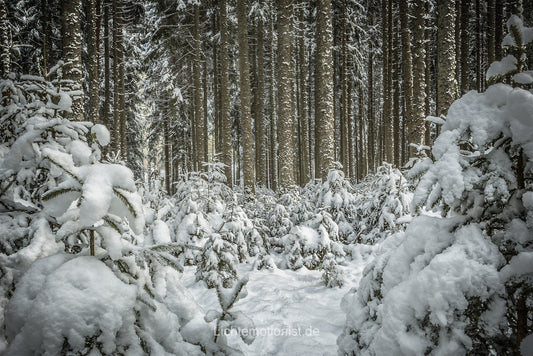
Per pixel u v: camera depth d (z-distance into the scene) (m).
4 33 6.25
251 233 8.03
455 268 1.64
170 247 1.96
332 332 4.06
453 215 2.09
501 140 1.84
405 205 7.61
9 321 1.62
